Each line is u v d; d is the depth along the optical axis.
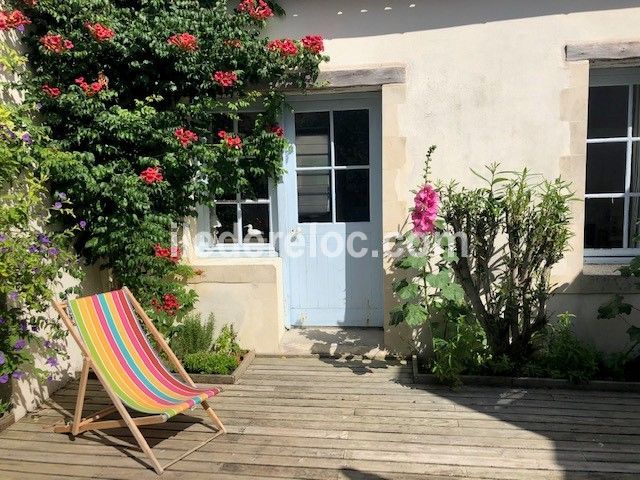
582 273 3.92
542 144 3.88
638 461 2.71
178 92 4.05
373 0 3.94
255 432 3.09
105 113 3.71
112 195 3.76
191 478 2.63
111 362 3.08
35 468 2.77
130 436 3.10
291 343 4.34
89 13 3.70
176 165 3.98
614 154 4.04
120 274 4.05
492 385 3.68
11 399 3.27
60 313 3.03
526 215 3.71
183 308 4.19
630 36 3.72
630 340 3.75
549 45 3.80
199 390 3.12
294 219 4.50
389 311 4.14
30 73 3.70
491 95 3.89
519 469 2.66
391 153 4.03
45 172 3.50
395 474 2.64
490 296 3.82
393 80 3.96
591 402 3.39
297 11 4.03
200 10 3.87
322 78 4.02
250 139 4.15
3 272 2.90
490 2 3.82
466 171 3.98
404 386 3.71
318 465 2.72
